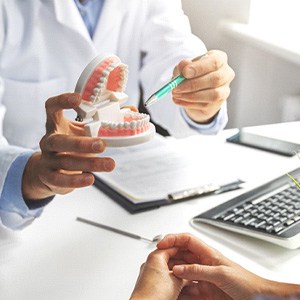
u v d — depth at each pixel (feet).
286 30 5.98
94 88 2.50
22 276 2.60
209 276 2.35
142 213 3.18
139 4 4.57
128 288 2.53
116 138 2.50
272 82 6.16
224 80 3.51
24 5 4.12
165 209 3.22
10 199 2.89
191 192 3.34
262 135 4.30
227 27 6.23
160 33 4.58
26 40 4.16
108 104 2.58
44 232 2.98
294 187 3.27
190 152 3.98
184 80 3.37
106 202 3.30
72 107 2.51
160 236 2.91
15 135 4.41
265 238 2.82
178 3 4.88
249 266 2.68
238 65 6.31
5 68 4.19
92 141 2.46
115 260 2.75
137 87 4.86
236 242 2.89
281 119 6.15
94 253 2.81
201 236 2.95
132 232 3.00
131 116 2.63
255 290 2.32
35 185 2.78
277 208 3.06
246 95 6.40
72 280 2.59
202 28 6.59
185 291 2.44
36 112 4.32
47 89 4.29
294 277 2.60
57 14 4.13
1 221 2.97
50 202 3.15
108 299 2.45
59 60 4.29
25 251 2.80
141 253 2.81
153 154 3.89
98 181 3.51
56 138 2.52
